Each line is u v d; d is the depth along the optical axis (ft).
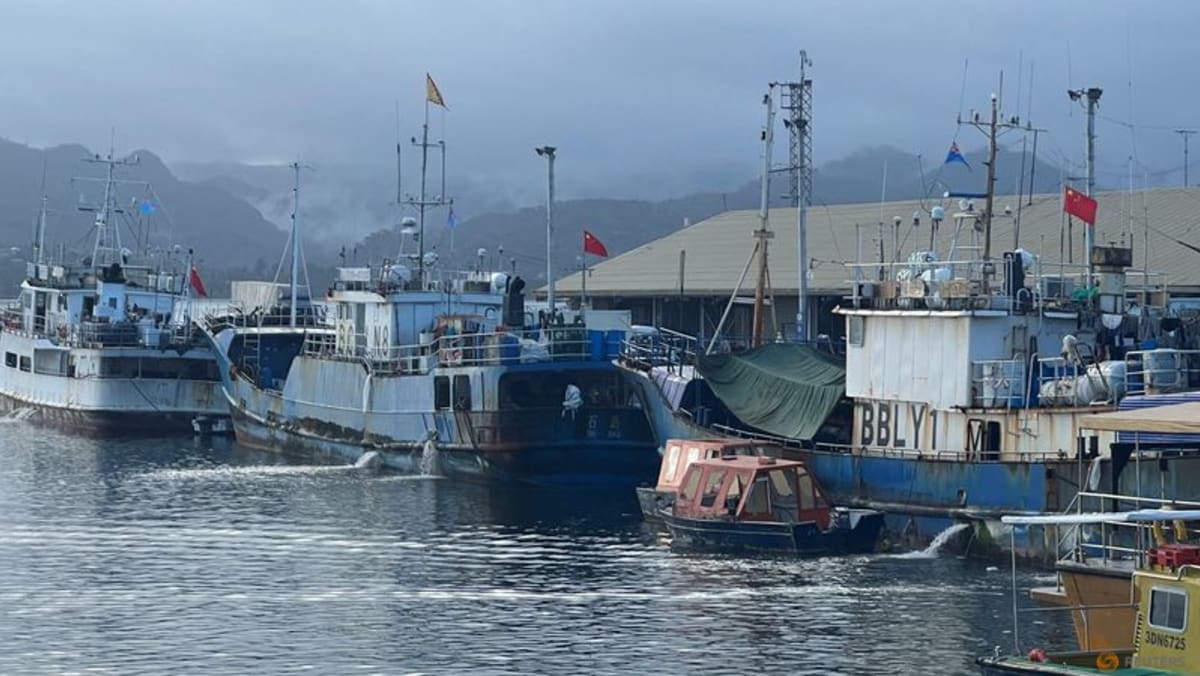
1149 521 131.75
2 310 431.84
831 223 375.45
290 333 316.60
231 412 318.04
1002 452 184.85
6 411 376.07
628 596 170.71
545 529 212.84
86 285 361.71
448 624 160.15
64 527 214.90
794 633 153.48
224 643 153.17
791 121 255.09
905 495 190.70
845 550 190.39
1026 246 299.58
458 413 252.62
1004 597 165.68
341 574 184.44
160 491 247.91
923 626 154.92
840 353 273.95
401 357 269.85
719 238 401.49
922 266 204.03
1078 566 138.92
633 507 231.91
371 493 244.42
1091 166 231.30
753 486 194.90
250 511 228.43
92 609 167.22
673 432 228.02
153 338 333.21
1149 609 120.26
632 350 246.06
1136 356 194.49
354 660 146.92
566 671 142.41
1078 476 173.17
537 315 288.71
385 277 281.13
